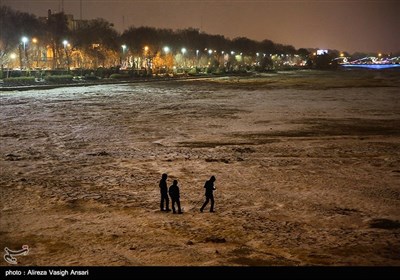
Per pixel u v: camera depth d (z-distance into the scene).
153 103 50.81
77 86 75.75
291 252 11.22
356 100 54.53
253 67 172.75
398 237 12.22
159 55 127.62
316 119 37.94
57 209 14.70
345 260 10.70
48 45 105.44
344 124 35.12
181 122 36.19
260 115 40.44
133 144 26.98
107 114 41.00
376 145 26.47
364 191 16.89
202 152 24.44
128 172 19.95
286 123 35.66
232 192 16.75
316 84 88.69
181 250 11.34
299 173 19.73
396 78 113.50
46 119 37.75
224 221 13.53
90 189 17.17
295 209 14.73
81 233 12.52
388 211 14.54
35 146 26.41
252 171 20.08
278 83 92.00
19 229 12.84
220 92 67.50
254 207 14.94
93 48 111.75
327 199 15.85
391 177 19.03
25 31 94.12
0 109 44.38
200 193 16.59
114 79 90.00
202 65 156.88
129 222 13.45
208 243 11.81
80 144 27.00
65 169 20.55
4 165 21.39
